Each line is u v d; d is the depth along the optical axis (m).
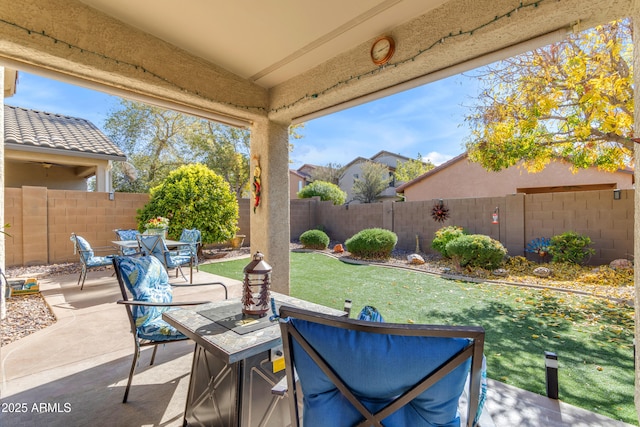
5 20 1.94
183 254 6.24
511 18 1.91
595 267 6.26
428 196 12.68
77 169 10.14
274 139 3.75
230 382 1.64
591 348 2.91
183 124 14.27
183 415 2.03
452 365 0.99
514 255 7.41
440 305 4.27
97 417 1.99
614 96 3.93
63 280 5.59
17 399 2.15
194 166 8.68
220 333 1.67
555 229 6.92
